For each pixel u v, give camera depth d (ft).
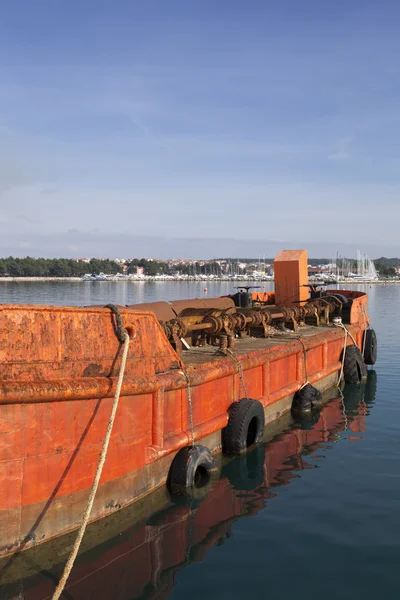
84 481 21.97
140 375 24.97
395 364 72.59
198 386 30.25
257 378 38.45
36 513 20.29
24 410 19.69
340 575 20.47
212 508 26.20
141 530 23.77
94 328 22.57
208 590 19.43
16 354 19.75
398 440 37.83
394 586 19.72
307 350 47.65
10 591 18.63
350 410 46.88
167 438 27.22
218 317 40.96
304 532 23.85
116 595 18.88
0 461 19.16
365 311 70.64
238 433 33.24
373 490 28.63
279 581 20.06
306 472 31.32
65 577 17.72
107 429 21.01
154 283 565.53
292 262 65.21
